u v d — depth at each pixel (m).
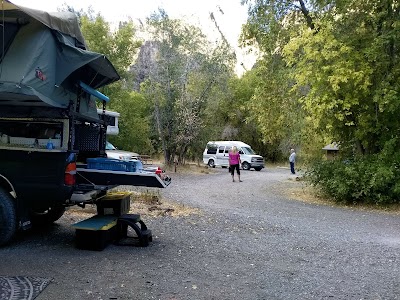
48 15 6.14
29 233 7.18
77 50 6.49
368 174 12.95
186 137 26.59
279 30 17.30
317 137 17.08
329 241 7.64
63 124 6.21
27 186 6.07
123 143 29.48
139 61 29.45
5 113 6.30
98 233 6.13
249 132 44.34
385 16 13.52
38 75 5.95
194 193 14.49
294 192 16.12
